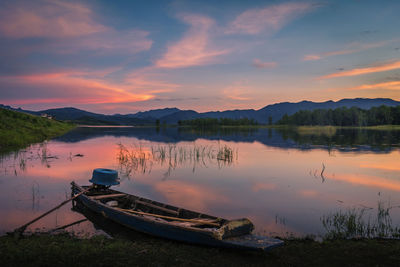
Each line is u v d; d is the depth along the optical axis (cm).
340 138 5891
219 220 860
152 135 7012
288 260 727
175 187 1573
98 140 4972
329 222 1043
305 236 912
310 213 1149
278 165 2350
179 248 784
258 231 953
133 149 3488
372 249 800
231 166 2283
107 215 1030
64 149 3312
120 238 873
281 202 1305
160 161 2522
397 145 4162
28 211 1120
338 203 1298
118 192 1269
